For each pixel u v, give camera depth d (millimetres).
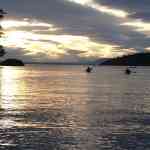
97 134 27984
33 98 59062
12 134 27797
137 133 28453
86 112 40969
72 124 32500
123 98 59688
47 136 27109
